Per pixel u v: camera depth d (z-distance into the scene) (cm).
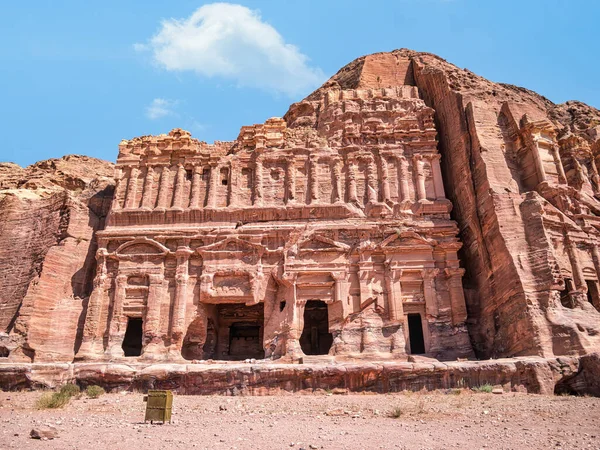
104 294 3522
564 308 2855
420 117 3988
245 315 3891
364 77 4812
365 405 2053
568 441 1295
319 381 2628
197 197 3788
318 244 3541
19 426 1518
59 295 3572
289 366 2672
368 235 3556
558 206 3297
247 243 3566
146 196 3809
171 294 3509
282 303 3491
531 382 2438
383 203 3656
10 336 3312
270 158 3875
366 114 4038
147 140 3988
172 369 2705
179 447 1214
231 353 3938
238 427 1527
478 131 3559
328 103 4284
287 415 1820
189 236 3619
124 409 1983
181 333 3369
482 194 3391
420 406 1933
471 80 4097
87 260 3791
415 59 4806
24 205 4209
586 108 4350
